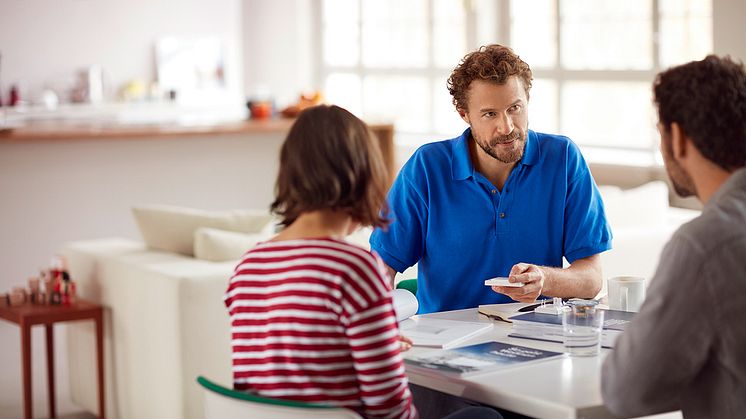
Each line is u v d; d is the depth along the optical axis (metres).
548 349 2.13
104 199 5.89
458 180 2.68
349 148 1.78
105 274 4.34
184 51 9.62
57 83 9.01
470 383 1.90
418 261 2.79
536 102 7.16
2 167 5.50
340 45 9.27
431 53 8.23
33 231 5.63
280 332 1.74
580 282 2.57
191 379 3.88
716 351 1.68
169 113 9.19
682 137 1.74
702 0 5.89
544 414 1.77
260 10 9.79
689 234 1.68
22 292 4.36
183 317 3.84
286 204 1.82
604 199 4.32
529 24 7.20
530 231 2.68
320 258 1.72
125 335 4.22
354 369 1.73
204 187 6.30
